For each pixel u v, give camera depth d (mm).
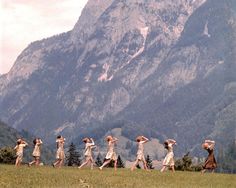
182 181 49469
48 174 51031
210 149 67000
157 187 42250
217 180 53094
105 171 60531
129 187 40625
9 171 53156
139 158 66188
